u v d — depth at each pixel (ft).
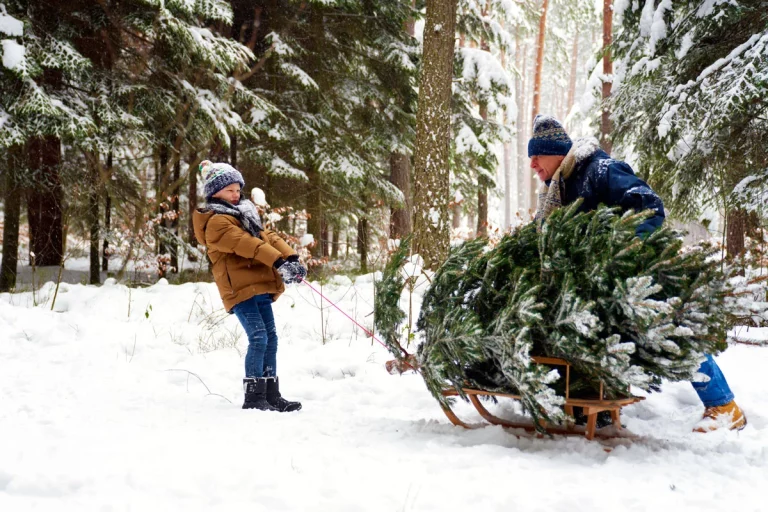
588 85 50.90
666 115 27.91
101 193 32.99
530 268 9.60
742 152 28.35
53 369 15.57
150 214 33.60
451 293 10.39
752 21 27.48
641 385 8.34
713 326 8.84
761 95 24.79
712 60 28.53
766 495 7.25
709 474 8.00
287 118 39.19
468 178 56.39
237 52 32.78
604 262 8.70
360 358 16.87
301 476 7.77
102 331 19.53
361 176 39.93
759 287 8.63
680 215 31.12
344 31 42.09
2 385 13.94
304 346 18.52
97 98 30.09
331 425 10.88
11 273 30.30
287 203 41.52
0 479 7.36
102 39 32.09
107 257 36.81
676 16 32.58
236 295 12.78
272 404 12.91
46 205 35.81
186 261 40.19
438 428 10.61
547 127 11.32
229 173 13.17
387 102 43.50
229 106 34.50
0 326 19.33
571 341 8.70
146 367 16.29
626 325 8.80
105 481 7.38
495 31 51.78
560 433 9.98
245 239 12.50
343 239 69.97
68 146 34.94
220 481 7.45
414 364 10.62
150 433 10.07
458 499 7.03
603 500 6.98
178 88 32.58
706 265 8.90
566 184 11.00
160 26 30.48
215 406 12.69
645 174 33.65
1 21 25.81
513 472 7.96
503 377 9.86
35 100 26.08
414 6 49.47
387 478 7.73
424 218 27.17
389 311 10.94
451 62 27.45
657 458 8.61
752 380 13.38
